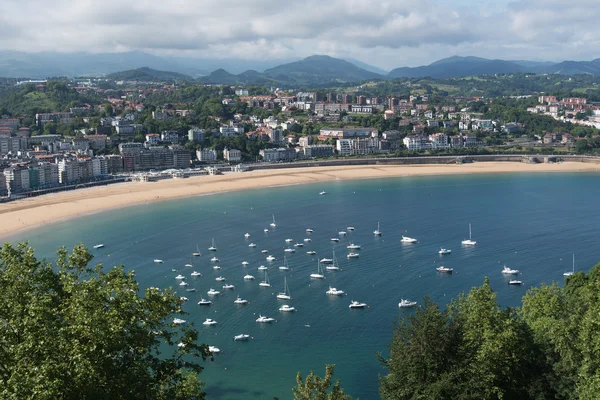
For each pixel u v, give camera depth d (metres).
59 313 91.25
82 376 78.25
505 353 118.75
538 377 121.19
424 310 120.62
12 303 88.31
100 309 88.94
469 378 110.19
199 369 102.69
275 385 171.25
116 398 84.25
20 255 101.19
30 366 78.44
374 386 169.12
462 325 122.06
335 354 190.12
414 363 113.88
